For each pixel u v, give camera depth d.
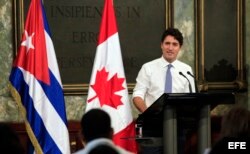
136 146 6.89
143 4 9.30
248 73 9.39
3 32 8.81
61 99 6.92
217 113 9.30
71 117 9.03
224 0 9.43
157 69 6.95
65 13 9.09
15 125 8.73
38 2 7.02
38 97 6.82
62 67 9.08
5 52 8.80
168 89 6.88
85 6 9.14
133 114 9.12
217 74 9.39
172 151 5.59
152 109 5.64
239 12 9.45
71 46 9.10
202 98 5.42
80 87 9.06
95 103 6.91
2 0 8.80
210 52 9.38
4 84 8.80
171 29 6.92
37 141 6.78
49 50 6.98
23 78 6.86
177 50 6.89
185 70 6.95
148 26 9.30
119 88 6.97
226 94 5.46
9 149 3.04
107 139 3.49
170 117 5.57
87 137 3.69
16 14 8.80
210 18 9.38
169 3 9.30
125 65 9.25
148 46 9.31
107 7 7.15
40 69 6.88
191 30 9.32
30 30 6.95
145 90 6.99
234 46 9.47
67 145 6.88
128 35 9.27
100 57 7.06
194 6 9.33
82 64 9.13
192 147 7.14
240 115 3.72
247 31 9.44
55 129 6.84
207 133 5.59
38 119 6.80
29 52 6.88
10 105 8.80
